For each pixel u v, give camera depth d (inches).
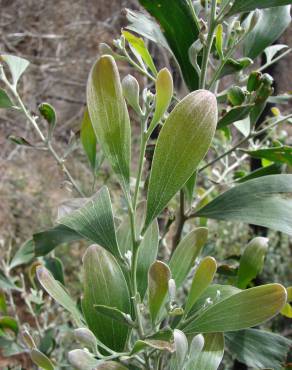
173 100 13.0
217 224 28.2
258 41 11.9
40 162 54.2
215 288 9.6
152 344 7.5
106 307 8.0
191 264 9.3
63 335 19.3
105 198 8.9
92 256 9.4
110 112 7.3
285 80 16.1
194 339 7.6
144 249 9.8
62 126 59.2
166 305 8.3
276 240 24.5
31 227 50.9
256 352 10.3
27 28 60.6
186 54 11.4
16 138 13.0
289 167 12.9
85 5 60.4
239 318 8.1
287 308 11.1
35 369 17.3
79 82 61.7
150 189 7.6
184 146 7.3
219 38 10.4
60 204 9.9
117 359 9.1
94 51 61.6
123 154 7.6
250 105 10.6
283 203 10.0
